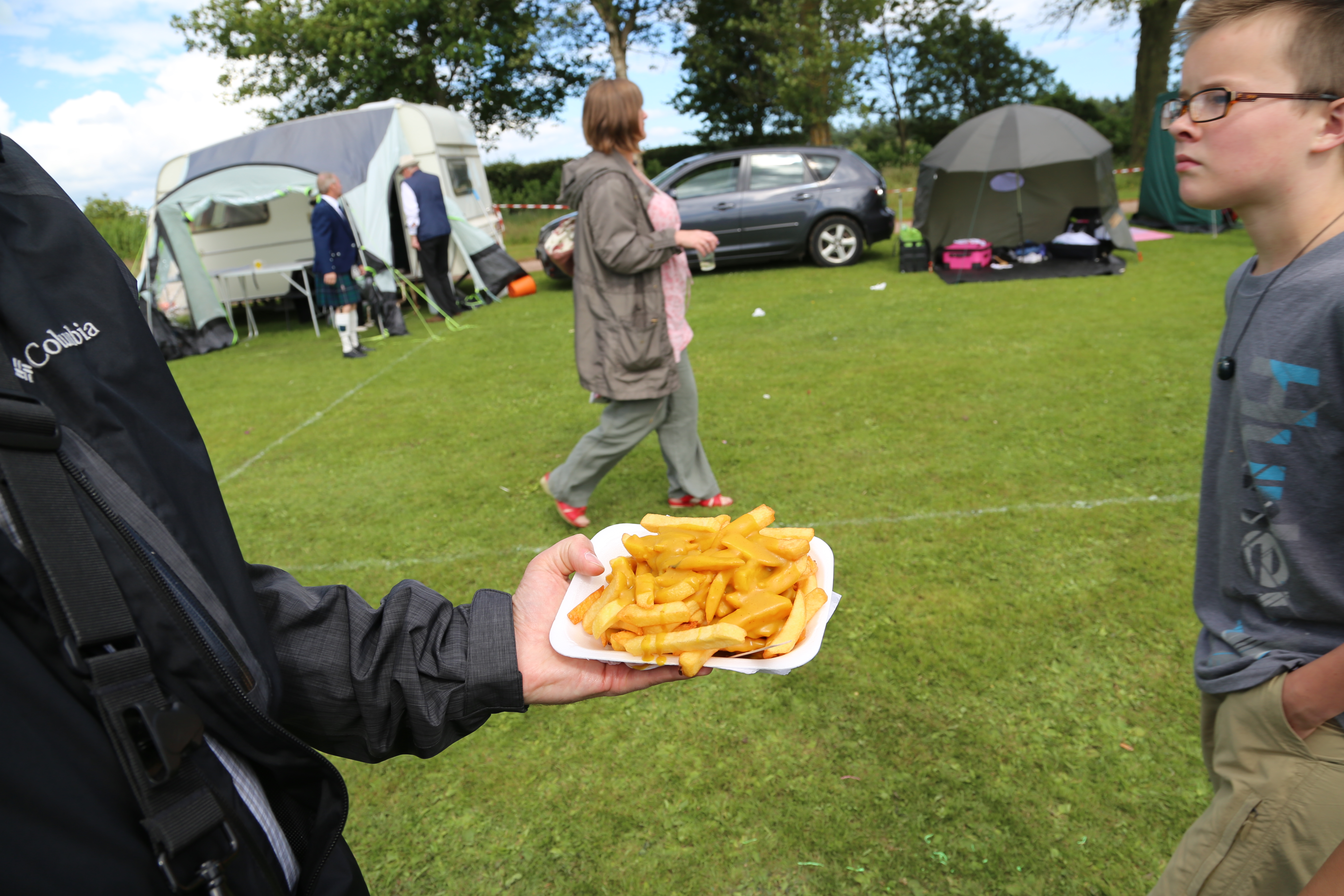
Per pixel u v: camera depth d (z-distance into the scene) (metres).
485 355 8.31
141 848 0.59
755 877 2.05
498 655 1.01
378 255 9.88
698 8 26.70
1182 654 2.75
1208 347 6.31
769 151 11.72
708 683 2.78
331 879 0.82
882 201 11.67
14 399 0.57
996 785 2.26
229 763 0.71
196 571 0.71
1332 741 1.12
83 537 0.58
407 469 5.19
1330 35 1.09
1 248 0.66
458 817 2.31
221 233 11.48
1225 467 1.31
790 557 1.19
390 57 25.20
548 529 4.14
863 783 2.31
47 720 0.55
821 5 19.08
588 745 2.54
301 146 10.25
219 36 25.45
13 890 0.51
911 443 4.86
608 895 2.04
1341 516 1.16
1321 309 1.12
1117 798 2.19
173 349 9.98
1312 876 1.15
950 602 3.15
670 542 1.16
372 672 0.93
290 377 8.17
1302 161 1.15
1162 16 20.17
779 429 5.28
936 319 8.09
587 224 3.38
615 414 3.73
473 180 13.07
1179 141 1.25
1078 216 10.88
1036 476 4.27
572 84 28.41
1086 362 6.21
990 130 10.09
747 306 9.48
